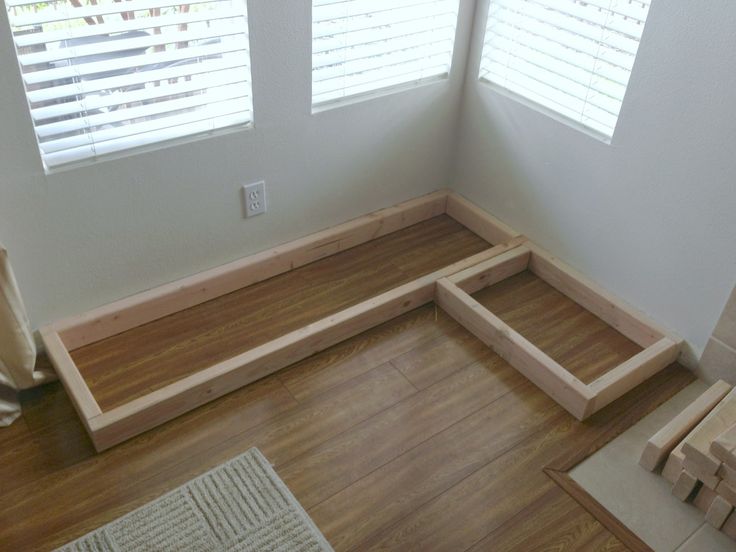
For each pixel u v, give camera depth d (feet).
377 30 7.23
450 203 8.81
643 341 7.02
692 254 6.37
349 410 6.20
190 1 5.77
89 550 5.02
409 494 5.52
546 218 7.78
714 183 5.96
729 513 5.24
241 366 6.21
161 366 6.56
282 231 7.74
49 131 5.65
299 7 6.38
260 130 6.84
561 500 5.53
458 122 8.46
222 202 7.04
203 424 6.01
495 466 5.77
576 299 7.59
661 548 5.23
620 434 6.10
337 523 5.29
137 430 5.86
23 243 5.98
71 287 6.49
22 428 5.90
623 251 7.02
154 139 6.25
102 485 5.49
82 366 6.52
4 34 5.03
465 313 7.07
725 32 5.46
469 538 5.23
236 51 6.27
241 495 5.44
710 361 6.51
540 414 6.25
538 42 7.18
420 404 6.30
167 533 5.15
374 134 7.80
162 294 6.95
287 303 7.39
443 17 7.59
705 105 5.80
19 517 5.25
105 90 5.78
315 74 7.00
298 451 5.82
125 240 6.58
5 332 5.67
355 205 8.22
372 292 7.62
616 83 6.57
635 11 6.11
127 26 5.59
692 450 5.25
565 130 7.11
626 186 6.72
